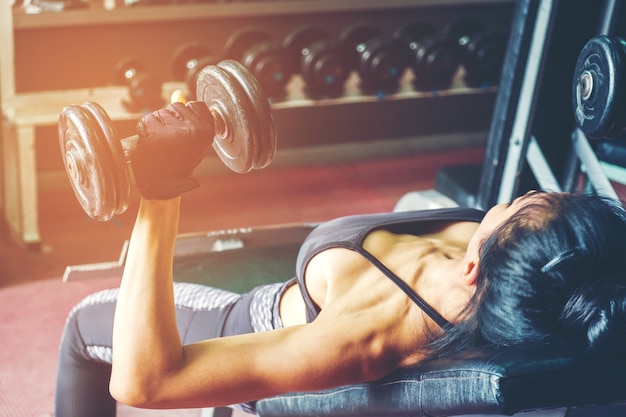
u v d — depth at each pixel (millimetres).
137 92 3482
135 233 1110
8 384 2314
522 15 2207
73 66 3963
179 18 3982
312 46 3867
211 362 1075
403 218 1360
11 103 3361
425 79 4090
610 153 2318
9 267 3143
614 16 2217
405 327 1137
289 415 1314
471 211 1430
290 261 1920
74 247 3352
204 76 1139
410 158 4461
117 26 3980
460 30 4527
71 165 1046
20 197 3225
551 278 1019
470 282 1126
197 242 2031
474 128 4812
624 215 1060
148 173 1042
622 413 1093
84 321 1502
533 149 2307
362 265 1214
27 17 3666
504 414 986
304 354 1085
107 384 1576
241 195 3916
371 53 3953
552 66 2316
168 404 1085
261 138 1108
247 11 4094
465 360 1035
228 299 1481
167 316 1092
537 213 1059
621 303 974
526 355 997
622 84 1324
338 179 4145
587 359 997
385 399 1141
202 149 1047
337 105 4457
